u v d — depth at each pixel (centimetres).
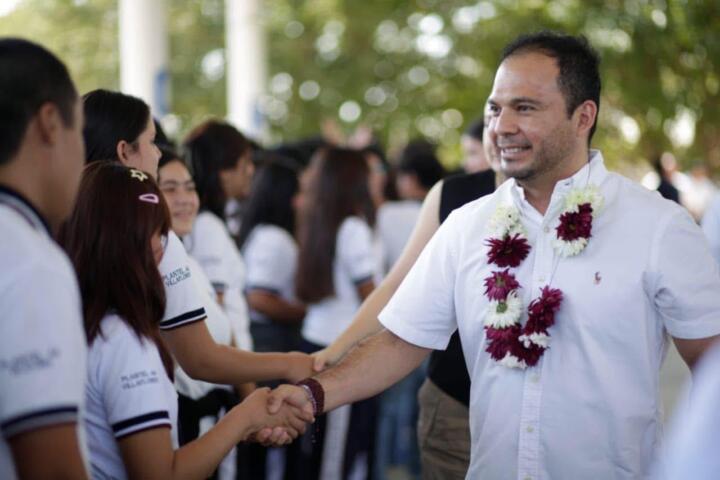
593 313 240
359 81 1370
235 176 395
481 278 255
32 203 184
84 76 1094
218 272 375
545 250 248
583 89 250
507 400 248
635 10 795
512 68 250
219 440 249
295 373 308
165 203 241
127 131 282
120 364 222
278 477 460
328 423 458
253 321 481
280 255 481
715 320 237
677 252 239
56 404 173
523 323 249
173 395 236
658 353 247
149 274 231
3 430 174
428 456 326
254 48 998
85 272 227
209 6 1356
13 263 174
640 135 851
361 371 275
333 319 473
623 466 241
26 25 1036
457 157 1268
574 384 241
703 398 141
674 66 793
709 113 791
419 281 270
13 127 180
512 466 247
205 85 1349
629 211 245
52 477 173
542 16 905
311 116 1391
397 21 1353
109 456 226
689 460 138
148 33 751
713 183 853
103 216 229
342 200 473
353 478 463
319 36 1398
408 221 596
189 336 272
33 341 172
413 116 1336
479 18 1054
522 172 250
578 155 253
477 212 264
